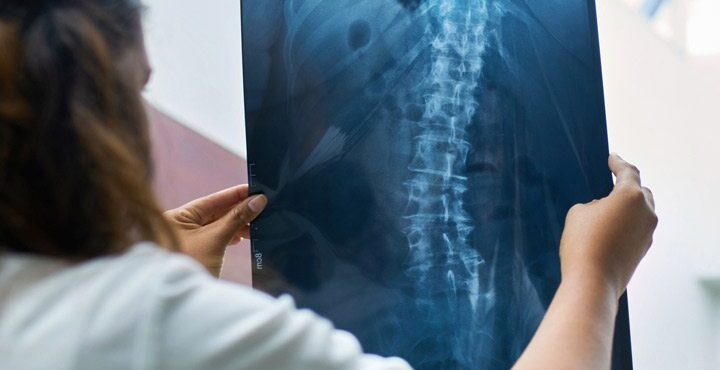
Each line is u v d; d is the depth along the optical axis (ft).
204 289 1.57
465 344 3.05
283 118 3.22
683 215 3.37
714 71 3.42
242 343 1.50
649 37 3.52
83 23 1.67
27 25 1.66
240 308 1.55
